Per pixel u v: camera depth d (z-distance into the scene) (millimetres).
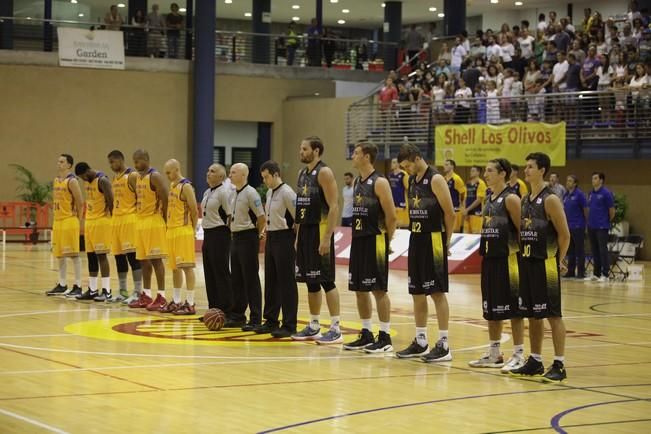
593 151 25391
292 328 11781
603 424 7289
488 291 9828
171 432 6801
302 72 35281
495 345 9953
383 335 10820
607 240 20812
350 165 32219
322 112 33375
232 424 7086
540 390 8703
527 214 9359
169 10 43500
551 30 28844
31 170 31625
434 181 10219
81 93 32125
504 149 26500
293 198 11617
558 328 9289
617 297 17438
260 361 10008
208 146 32562
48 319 13008
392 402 8023
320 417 7383
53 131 31828
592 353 11023
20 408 7477
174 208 13578
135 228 14172
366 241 10719
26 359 9820
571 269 21234
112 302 15086
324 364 9914
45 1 32156
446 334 10297
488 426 7164
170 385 8555
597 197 20781
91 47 32156
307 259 11375
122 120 32688
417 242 10336
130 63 32719
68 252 15461
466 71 28891
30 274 19625
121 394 8102
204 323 12297
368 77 36219
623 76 24922
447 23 34500
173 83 33312
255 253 12211
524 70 28625
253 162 35500
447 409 7777
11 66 31281
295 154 34562
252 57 35281
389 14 39531
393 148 30125
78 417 7188
